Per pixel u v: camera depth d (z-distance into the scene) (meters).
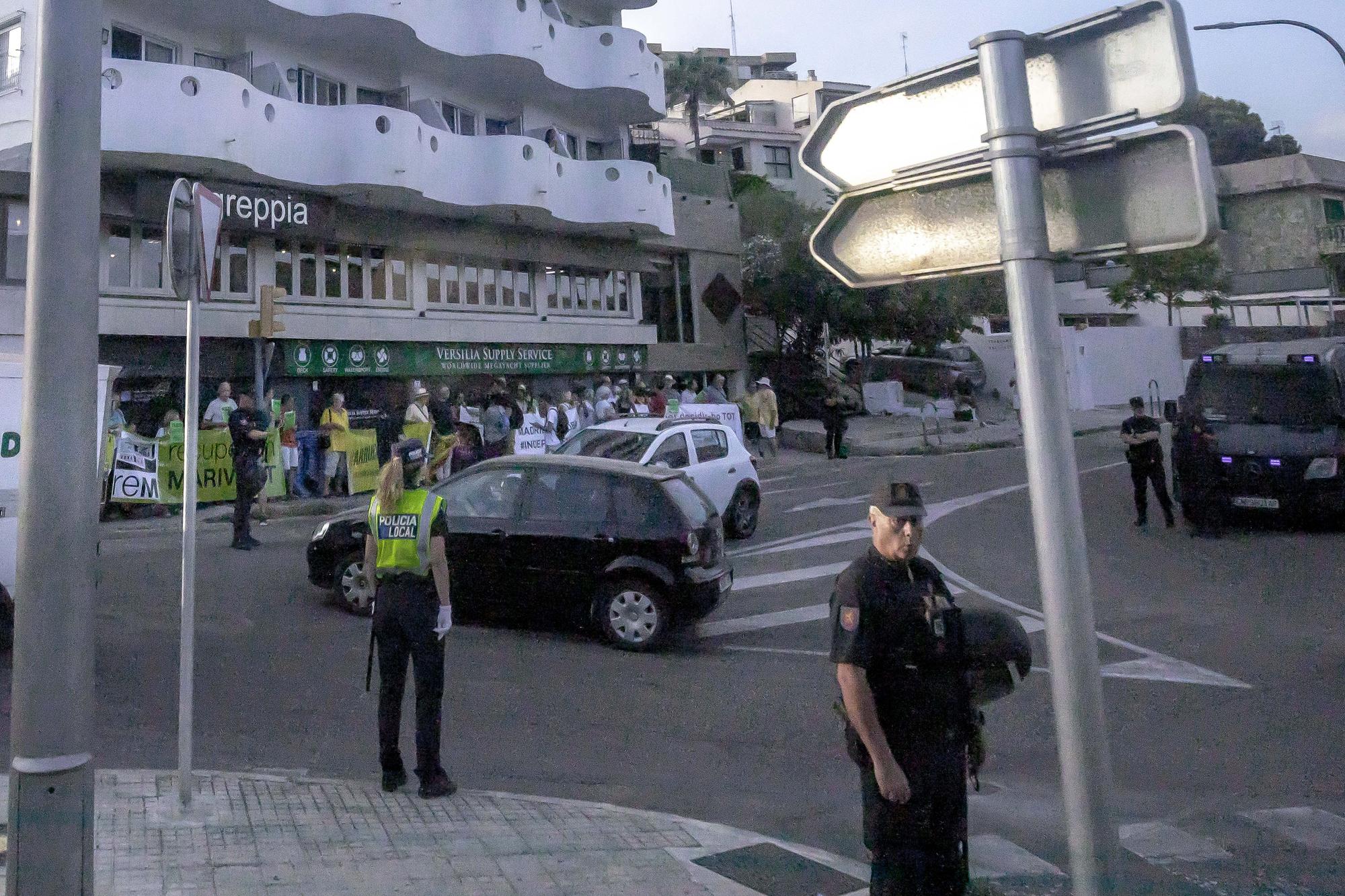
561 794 6.11
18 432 8.72
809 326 35.75
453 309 25.03
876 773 3.67
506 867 4.76
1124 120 2.83
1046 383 2.85
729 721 7.41
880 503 3.76
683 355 31.50
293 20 20.67
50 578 3.48
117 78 17.08
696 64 50.38
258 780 5.84
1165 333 39.84
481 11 23.62
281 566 12.45
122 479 16.08
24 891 3.43
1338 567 12.41
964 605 11.03
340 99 23.09
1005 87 2.93
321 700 7.68
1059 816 5.68
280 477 18.14
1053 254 3.03
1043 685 8.15
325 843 4.95
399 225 23.05
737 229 33.66
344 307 22.38
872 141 3.38
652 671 8.65
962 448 27.73
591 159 29.33
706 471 14.48
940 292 34.81
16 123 16.64
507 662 8.84
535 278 27.30
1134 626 10.00
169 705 7.44
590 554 9.41
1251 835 5.38
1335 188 23.94
